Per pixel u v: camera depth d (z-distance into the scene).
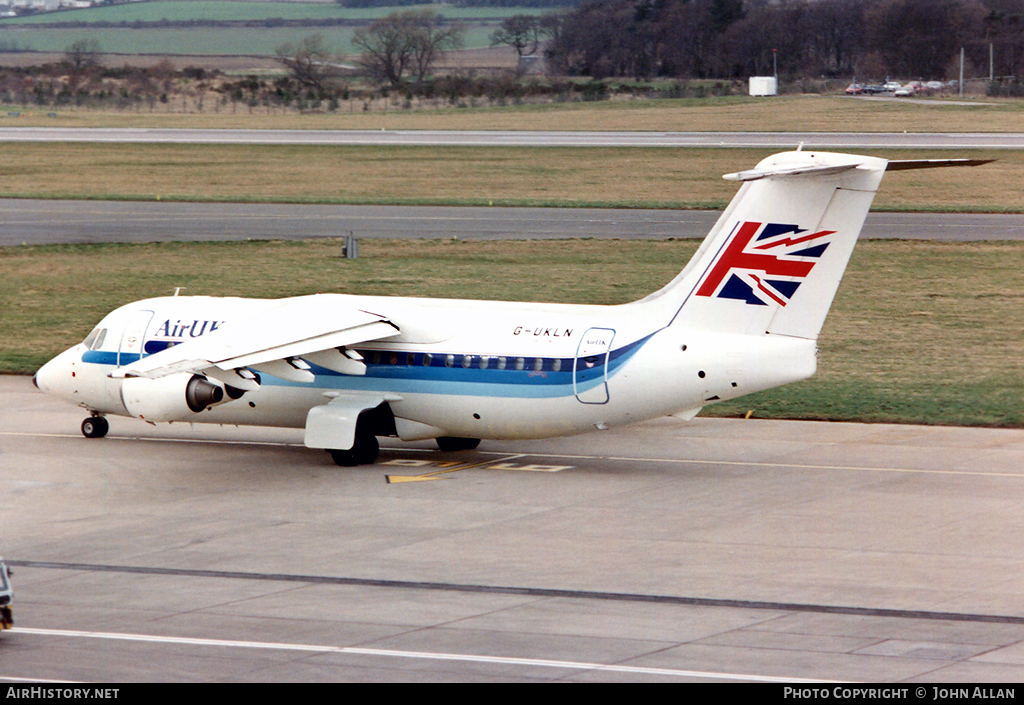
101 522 98.31
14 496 107.12
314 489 109.38
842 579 81.00
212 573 83.94
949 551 87.50
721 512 99.38
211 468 118.38
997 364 164.88
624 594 78.25
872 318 196.62
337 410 117.62
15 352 179.50
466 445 125.94
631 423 112.50
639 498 104.50
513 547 89.75
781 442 127.50
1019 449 122.38
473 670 64.50
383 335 113.44
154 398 110.81
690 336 108.69
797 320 105.81
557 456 122.50
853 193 102.81
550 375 112.19
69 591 79.81
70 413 145.88
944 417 137.62
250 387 109.44
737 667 64.62
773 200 105.38
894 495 104.44
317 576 83.00
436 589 79.75
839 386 153.75
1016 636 69.56
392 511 101.00
